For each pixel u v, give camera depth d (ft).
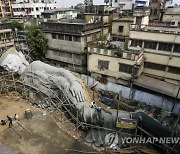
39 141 62.03
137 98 76.89
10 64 94.43
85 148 59.31
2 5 238.68
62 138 63.46
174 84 81.92
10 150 53.72
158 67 87.56
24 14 240.53
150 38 83.92
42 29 109.29
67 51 104.73
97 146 59.88
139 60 82.43
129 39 89.15
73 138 63.46
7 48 112.98
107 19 120.98
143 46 87.56
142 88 82.33
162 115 67.00
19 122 70.64
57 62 114.42
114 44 91.50
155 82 83.05
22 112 77.05
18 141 61.82
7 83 93.15
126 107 70.49
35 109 79.30
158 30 85.25
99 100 77.61
